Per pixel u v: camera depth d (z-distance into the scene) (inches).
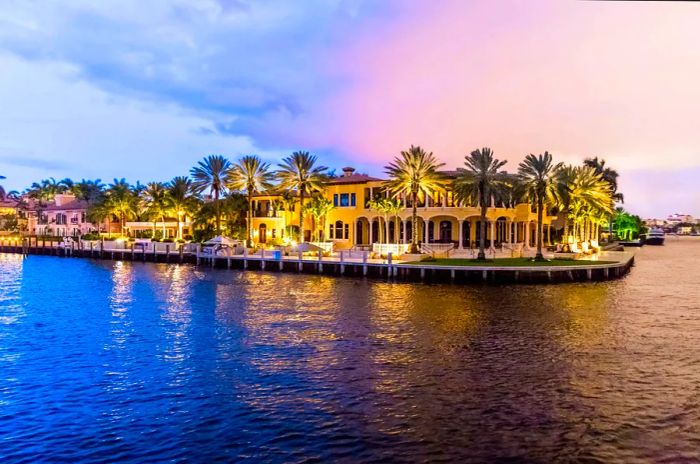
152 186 3855.8
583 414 604.1
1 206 6195.9
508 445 523.8
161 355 874.8
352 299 1498.5
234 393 679.1
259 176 2935.5
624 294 1600.6
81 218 4815.5
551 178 2188.7
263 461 491.8
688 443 527.8
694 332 1043.3
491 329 1069.8
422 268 1945.1
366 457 498.9
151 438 544.7
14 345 948.6
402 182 2373.3
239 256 2573.8
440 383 716.7
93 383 724.0
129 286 1879.9
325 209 2898.6
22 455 509.0
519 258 2337.6
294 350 903.7
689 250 5251.0
